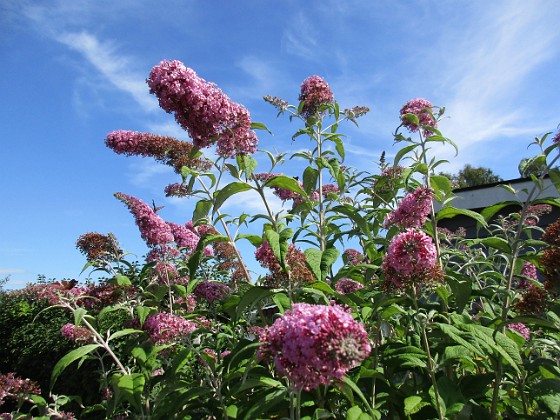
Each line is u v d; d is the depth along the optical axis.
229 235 0.66
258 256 0.51
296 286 0.50
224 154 0.61
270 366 0.53
